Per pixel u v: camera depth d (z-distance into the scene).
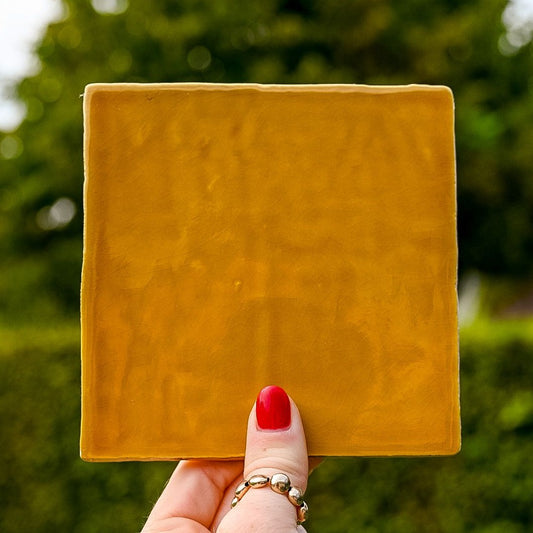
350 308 0.38
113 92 0.38
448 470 0.82
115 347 0.37
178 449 0.37
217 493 0.42
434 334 0.38
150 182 0.38
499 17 2.00
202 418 0.38
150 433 0.37
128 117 0.38
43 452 0.86
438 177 0.38
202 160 0.38
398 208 0.38
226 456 0.37
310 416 0.38
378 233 0.38
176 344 0.38
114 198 0.38
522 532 0.80
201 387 0.38
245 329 0.38
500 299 2.26
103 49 1.84
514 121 1.95
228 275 0.38
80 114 1.79
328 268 0.38
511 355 0.81
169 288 0.38
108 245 0.38
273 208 0.38
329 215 0.38
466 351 0.82
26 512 0.86
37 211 2.13
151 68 1.77
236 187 0.38
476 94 1.87
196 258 0.38
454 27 1.86
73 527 0.85
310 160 0.38
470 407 0.82
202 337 0.38
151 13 1.82
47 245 2.16
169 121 0.38
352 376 0.38
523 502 0.80
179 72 1.76
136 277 0.38
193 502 0.41
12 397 0.86
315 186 0.38
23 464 0.86
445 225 0.38
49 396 0.86
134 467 0.85
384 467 0.83
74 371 0.87
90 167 0.38
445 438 0.38
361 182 0.38
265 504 0.36
